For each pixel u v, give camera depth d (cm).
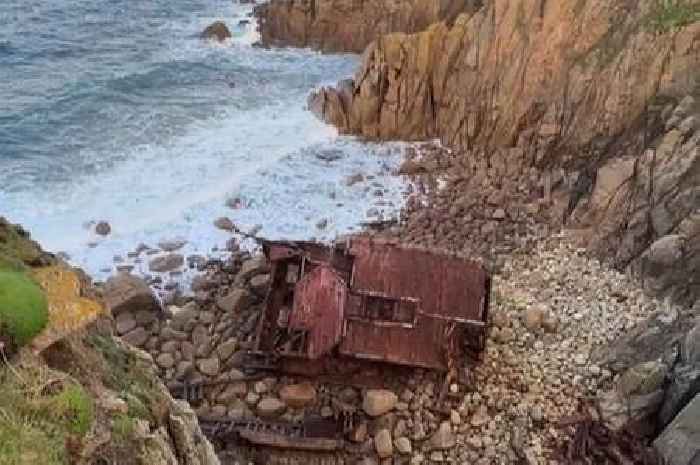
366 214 4800
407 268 3656
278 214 4784
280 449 3256
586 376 3575
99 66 6488
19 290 1565
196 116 5828
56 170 5078
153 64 6600
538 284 4178
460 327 3600
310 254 3803
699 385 3216
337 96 5759
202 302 4041
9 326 1504
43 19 7375
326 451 3256
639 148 4712
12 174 4991
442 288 3612
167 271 4278
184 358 3706
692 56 4778
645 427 3350
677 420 3148
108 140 5453
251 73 6581
